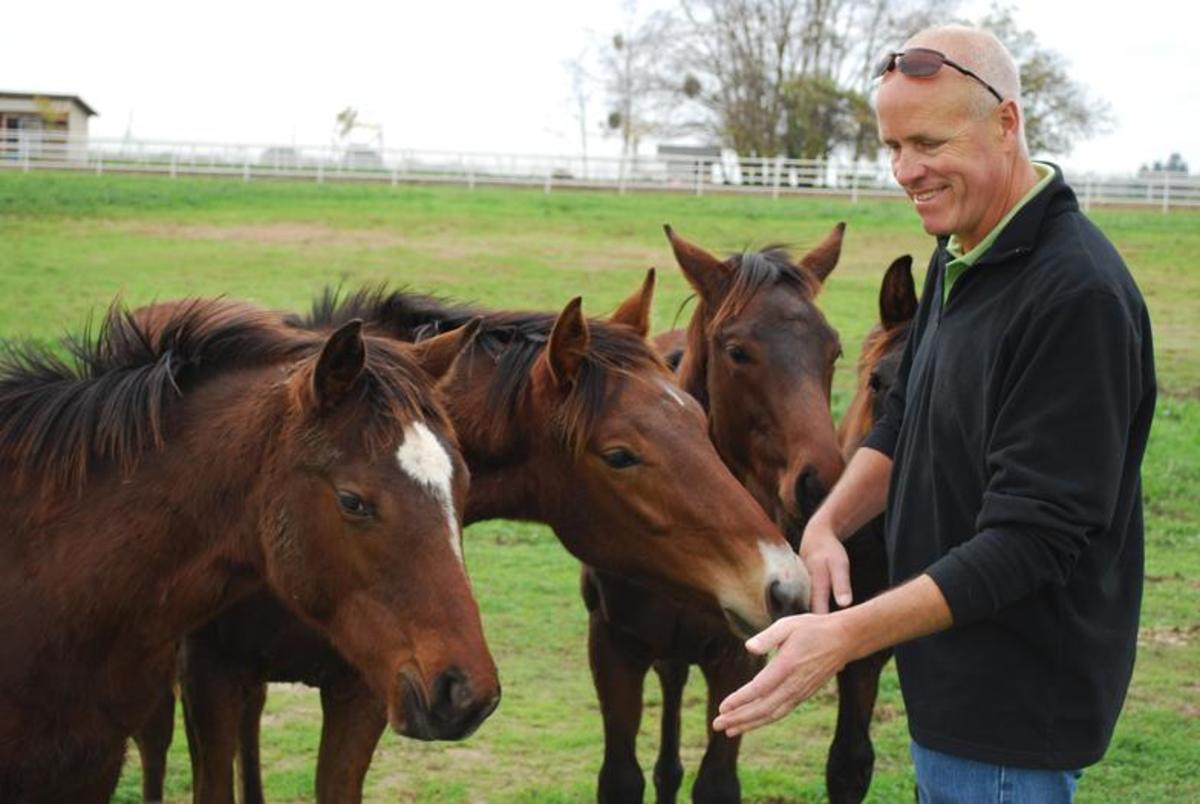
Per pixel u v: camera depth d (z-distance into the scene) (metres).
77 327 19.17
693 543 4.20
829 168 38.03
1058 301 2.81
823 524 3.52
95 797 3.84
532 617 9.00
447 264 25.67
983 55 2.94
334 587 3.55
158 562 3.71
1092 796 6.26
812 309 5.58
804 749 7.02
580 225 30.70
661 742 6.20
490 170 38.66
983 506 2.86
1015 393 2.84
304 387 3.53
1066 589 2.91
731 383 5.53
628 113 53.06
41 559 3.71
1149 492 12.66
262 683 4.95
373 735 4.76
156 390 3.77
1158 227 31.66
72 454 3.74
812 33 48.66
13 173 34.66
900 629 2.77
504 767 6.64
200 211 30.69
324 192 34.34
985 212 3.00
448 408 4.55
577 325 4.29
